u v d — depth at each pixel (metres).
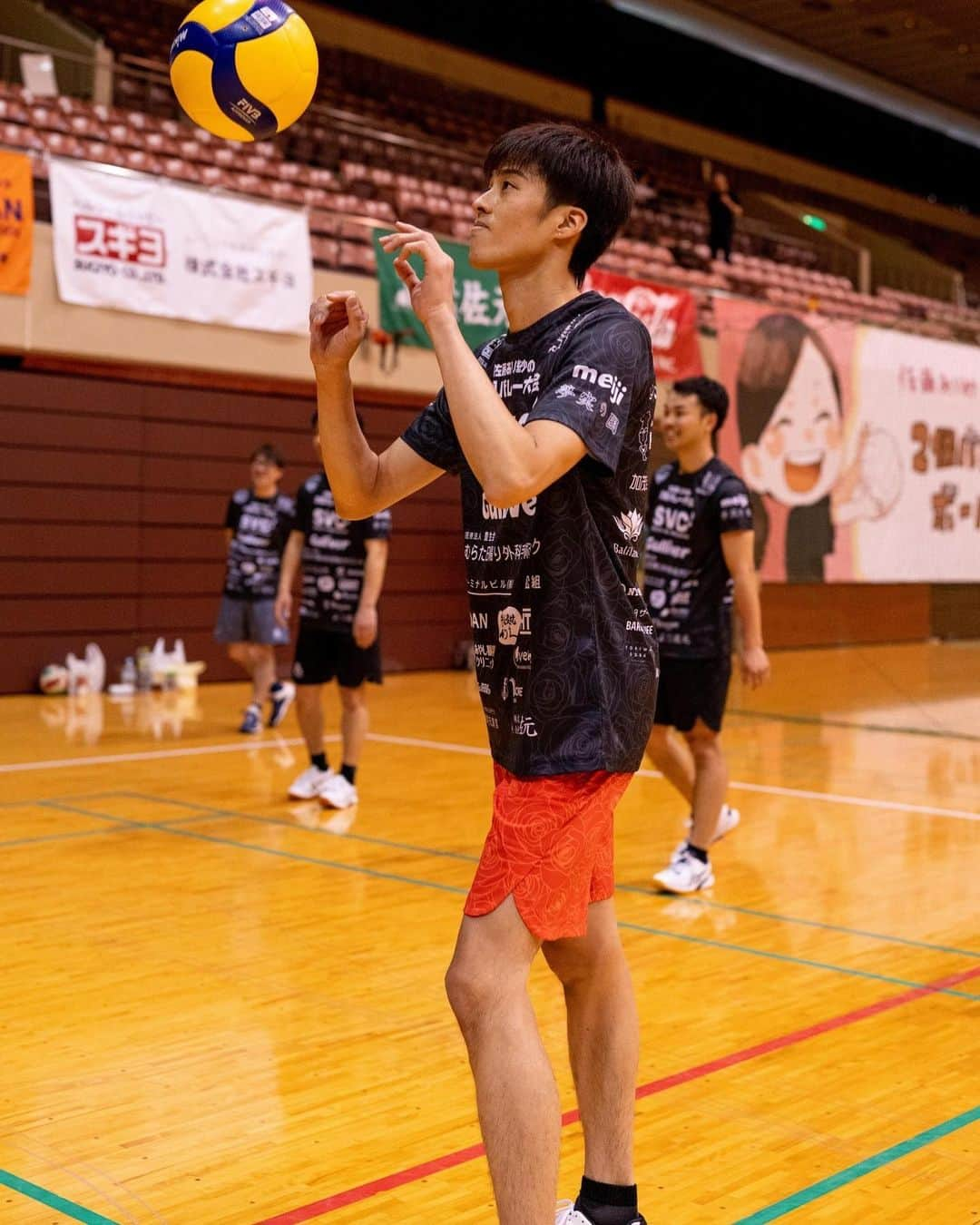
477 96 18.11
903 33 17.30
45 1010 3.53
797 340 11.38
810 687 12.34
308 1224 2.36
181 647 11.25
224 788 6.91
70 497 10.87
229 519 9.02
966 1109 2.97
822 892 5.05
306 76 2.36
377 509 2.23
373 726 9.42
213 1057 3.21
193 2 15.73
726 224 16.94
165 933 4.29
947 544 12.51
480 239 2.04
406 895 4.82
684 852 5.04
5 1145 2.69
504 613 1.99
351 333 2.09
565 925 1.94
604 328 1.95
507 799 1.95
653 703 2.04
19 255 9.87
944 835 6.14
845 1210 2.46
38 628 10.77
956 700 11.45
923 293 21.34
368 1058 3.22
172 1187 2.50
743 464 11.03
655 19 17.16
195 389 11.49
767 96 19.19
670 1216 2.42
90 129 12.03
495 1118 1.83
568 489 1.94
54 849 5.46
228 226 10.95
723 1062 3.25
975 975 4.02
